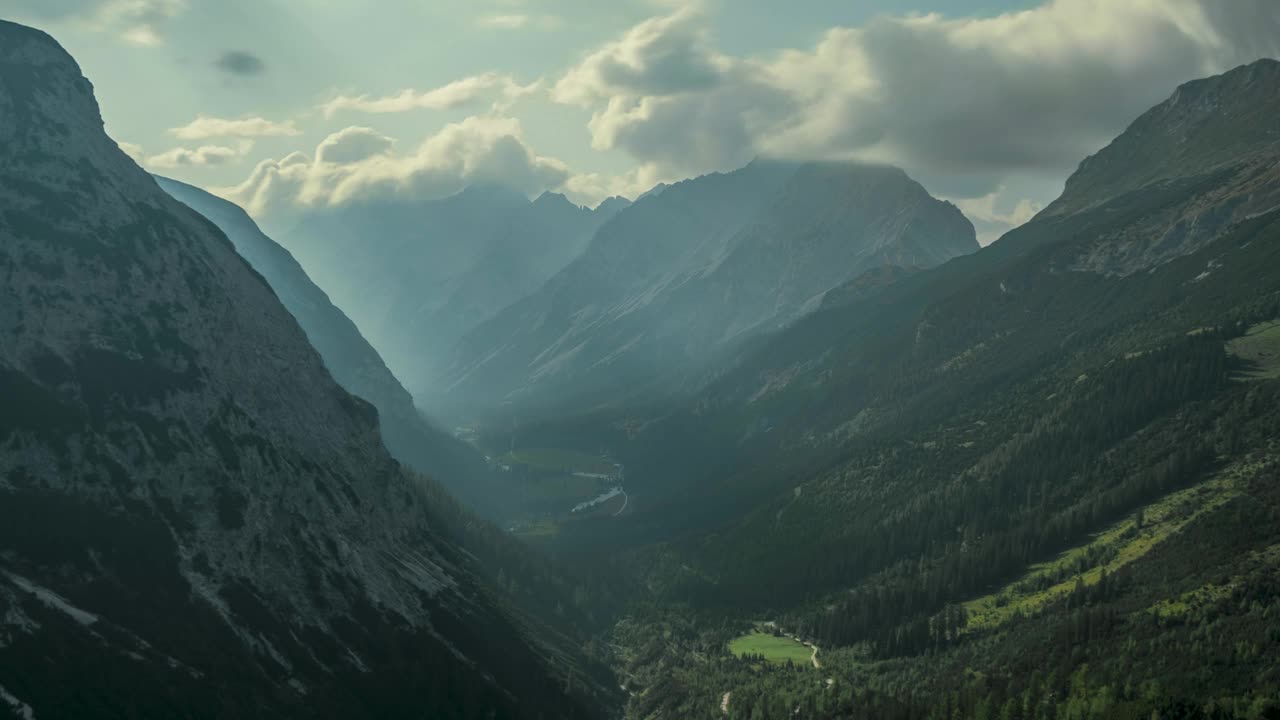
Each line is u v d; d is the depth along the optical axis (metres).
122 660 190.25
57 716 172.88
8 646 178.75
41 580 197.25
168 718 185.75
